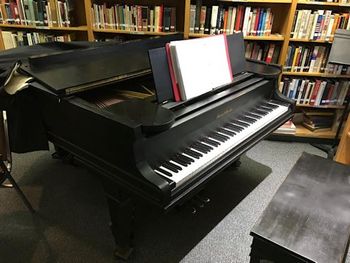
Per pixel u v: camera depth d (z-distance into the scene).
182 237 1.75
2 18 2.71
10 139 1.62
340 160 2.37
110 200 1.39
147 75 1.67
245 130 1.62
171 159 1.34
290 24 2.49
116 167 1.23
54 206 1.96
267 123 1.74
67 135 1.40
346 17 2.46
